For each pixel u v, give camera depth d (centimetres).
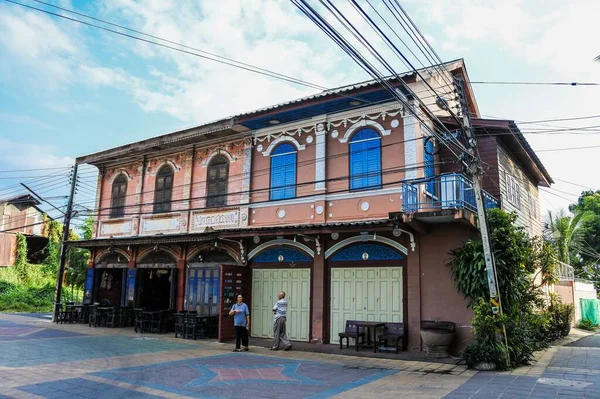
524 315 1391
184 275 1906
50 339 1566
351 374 1044
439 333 1244
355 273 1497
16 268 3541
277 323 1420
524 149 1819
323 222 1540
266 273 1691
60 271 2214
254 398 821
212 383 940
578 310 2802
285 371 1075
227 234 1608
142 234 2077
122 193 2220
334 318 1509
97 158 2244
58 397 806
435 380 979
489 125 1577
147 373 1028
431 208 1452
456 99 1236
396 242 1423
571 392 859
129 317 2034
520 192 1958
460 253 1273
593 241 3888
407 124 1454
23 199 3794
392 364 1171
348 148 1561
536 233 2248
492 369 1098
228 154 1862
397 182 1321
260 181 1752
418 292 1360
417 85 1478
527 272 1373
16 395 816
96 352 1316
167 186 2042
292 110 1614
